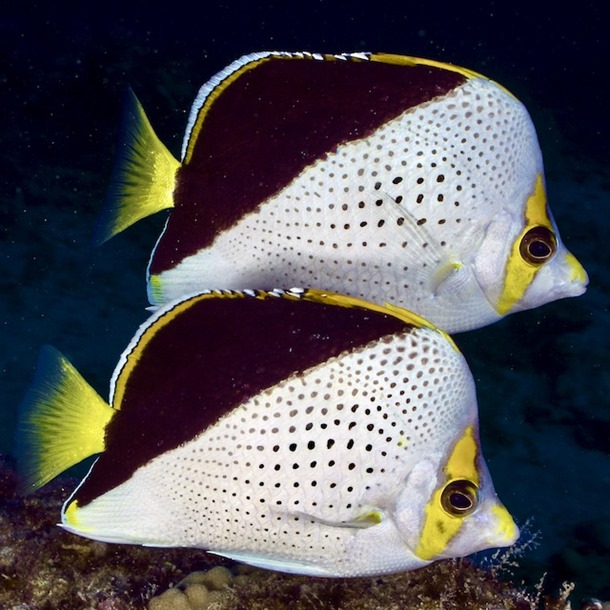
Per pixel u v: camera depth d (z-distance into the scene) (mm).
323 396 380
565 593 482
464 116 407
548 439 953
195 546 390
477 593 459
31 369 991
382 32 2684
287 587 459
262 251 411
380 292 416
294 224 409
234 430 381
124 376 383
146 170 410
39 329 1047
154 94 1564
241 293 382
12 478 537
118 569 493
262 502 383
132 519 386
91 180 1339
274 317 382
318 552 388
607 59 2348
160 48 1803
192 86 1620
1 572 480
